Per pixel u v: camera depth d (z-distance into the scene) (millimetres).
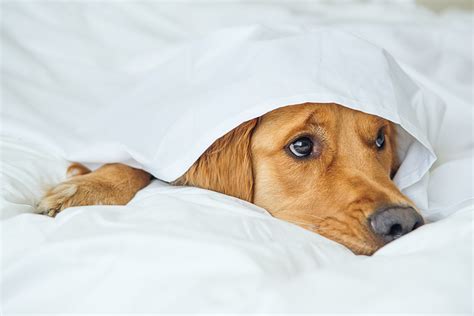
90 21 1091
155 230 506
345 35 657
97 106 830
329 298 449
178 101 655
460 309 445
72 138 730
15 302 476
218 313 445
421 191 666
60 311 464
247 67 643
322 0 1481
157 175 640
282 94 611
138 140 655
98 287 472
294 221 651
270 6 1275
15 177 648
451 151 779
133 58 941
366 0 1551
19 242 524
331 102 635
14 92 807
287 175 666
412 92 711
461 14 1418
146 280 472
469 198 627
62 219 542
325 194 653
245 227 531
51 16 1067
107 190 672
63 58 963
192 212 540
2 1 1061
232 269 476
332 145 666
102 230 515
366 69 642
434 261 479
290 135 659
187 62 712
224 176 667
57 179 687
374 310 440
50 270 487
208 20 1167
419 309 440
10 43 932
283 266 492
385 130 702
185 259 482
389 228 609
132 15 1144
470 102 828
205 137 611
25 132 729
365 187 641
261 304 448
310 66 629
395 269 475
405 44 1076
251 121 668
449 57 1051
